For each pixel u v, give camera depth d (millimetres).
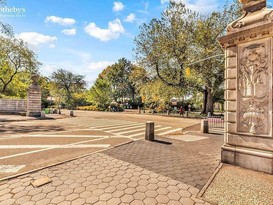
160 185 4211
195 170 5145
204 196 3764
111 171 4980
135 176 4676
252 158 5277
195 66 27125
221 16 27047
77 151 7043
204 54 26391
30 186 4137
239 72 5734
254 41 5434
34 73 34125
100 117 24953
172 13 28859
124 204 3459
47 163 5660
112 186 4148
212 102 32000
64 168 5184
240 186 4176
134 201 3559
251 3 5688
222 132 12656
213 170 5180
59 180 4438
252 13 5684
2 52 30359
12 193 3844
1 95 31188
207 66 26859
